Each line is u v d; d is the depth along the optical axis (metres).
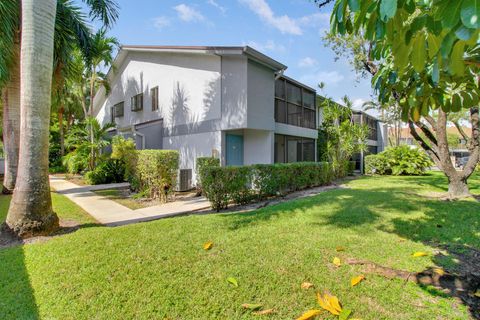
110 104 18.42
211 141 10.47
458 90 2.17
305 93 14.49
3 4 6.93
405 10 1.34
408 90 2.18
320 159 16.16
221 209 6.71
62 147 19.94
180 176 10.00
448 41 1.30
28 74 4.48
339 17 1.43
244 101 9.54
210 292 2.66
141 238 4.07
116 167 12.98
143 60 14.37
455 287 2.68
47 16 4.59
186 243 3.87
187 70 11.53
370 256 3.41
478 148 7.50
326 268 3.11
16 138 8.64
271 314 2.33
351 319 2.22
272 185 8.02
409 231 4.37
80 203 7.69
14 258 3.52
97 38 12.48
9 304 2.55
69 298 2.61
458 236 4.11
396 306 2.40
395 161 16.72
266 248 3.68
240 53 9.20
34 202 4.53
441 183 11.07
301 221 5.00
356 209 5.90
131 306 2.47
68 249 3.70
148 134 12.62
